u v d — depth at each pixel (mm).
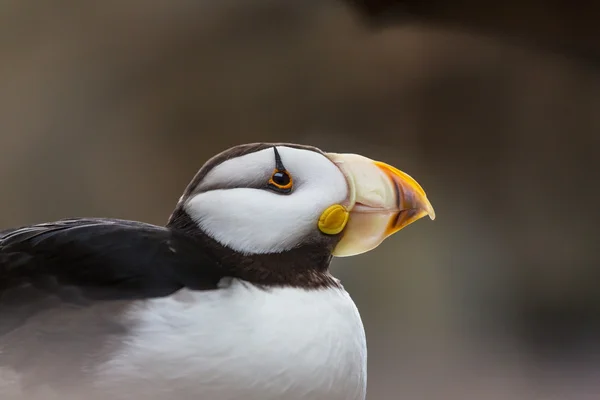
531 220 6434
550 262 6387
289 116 6359
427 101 6395
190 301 3330
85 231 3346
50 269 3336
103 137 6043
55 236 3344
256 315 3332
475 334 5941
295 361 3330
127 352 3320
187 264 3342
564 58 5402
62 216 5930
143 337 3320
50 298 3330
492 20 4047
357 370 3352
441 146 6461
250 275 3348
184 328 3322
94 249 3338
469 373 5469
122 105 6066
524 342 5895
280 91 6297
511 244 6375
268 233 3354
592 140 6348
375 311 5832
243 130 6305
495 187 6469
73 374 3320
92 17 5832
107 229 3348
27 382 3322
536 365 5539
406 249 6020
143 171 6133
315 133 6410
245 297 3338
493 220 6418
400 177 3385
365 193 3377
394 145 6469
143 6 5871
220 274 3344
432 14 4039
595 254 6395
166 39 5992
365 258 5926
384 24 4262
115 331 3324
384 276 5918
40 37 5816
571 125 6340
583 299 6348
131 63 6004
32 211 5898
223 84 6191
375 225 3377
